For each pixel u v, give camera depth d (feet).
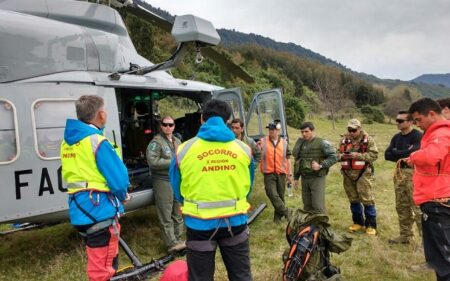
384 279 14.14
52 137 14.30
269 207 23.81
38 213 13.98
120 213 10.39
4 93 13.51
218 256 16.03
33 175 13.85
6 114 13.43
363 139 18.66
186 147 8.58
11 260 16.10
